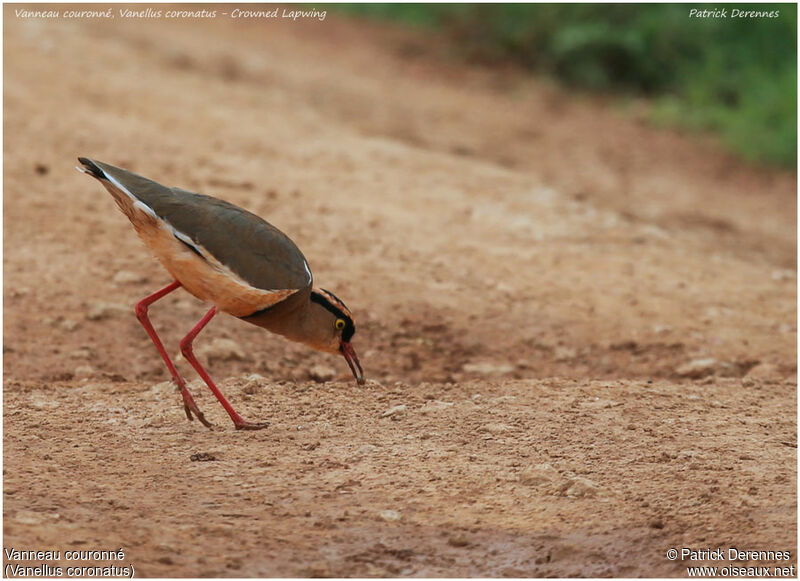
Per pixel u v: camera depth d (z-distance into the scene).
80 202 25.41
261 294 14.61
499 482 13.43
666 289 23.42
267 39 52.59
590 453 14.36
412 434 15.17
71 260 22.19
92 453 14.19
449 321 21.05
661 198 35.50
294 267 14.96
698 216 33.19
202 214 14.51
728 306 22.62
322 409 16.27
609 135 44.06
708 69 49.72
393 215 27.12
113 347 19.06
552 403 16.53
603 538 11.86
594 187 35.38
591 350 20.20
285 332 15.54
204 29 52.31
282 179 29.02
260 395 16.86
